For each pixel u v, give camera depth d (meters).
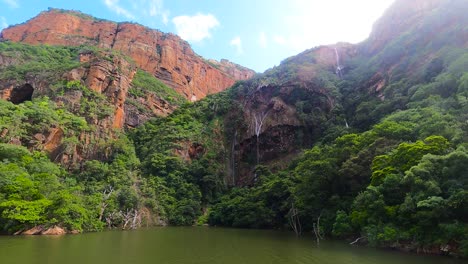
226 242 34.44
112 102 80.56
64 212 40.09
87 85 78.69
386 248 29.38
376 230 29.45
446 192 25.27
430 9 90.38
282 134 84.81
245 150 88.06
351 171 37.62
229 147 88.81
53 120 62.38
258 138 87.12
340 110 79.50
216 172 77.94
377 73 81.25
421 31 76.88
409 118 46.03
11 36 141.12
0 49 97.56
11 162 46.53
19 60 93.44
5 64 90.75
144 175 69.19
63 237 35.72
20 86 80.56
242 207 58.09
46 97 70.81
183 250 28.47
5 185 38.31
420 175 26.61
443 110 42.09
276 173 71.81
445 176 25.98
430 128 35.91
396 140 38.94
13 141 54.59
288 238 38.78
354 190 38.25
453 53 59.44
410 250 27.30
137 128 89.25
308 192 42.47
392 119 49.00
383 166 33.12
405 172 28.28
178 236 40.09
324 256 25.69
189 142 82.00
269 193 55.88
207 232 46.53
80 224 42.38
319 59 111.25
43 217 38.28
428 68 63.44
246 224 56.34
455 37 66.19
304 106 86.56
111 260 23.20
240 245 32.09
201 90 163.50
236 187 77.56
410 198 26.75
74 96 73.25
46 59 99.38
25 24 145.50
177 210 62.50
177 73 148.25
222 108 96.75
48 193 42.66
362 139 42.47
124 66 93.88
